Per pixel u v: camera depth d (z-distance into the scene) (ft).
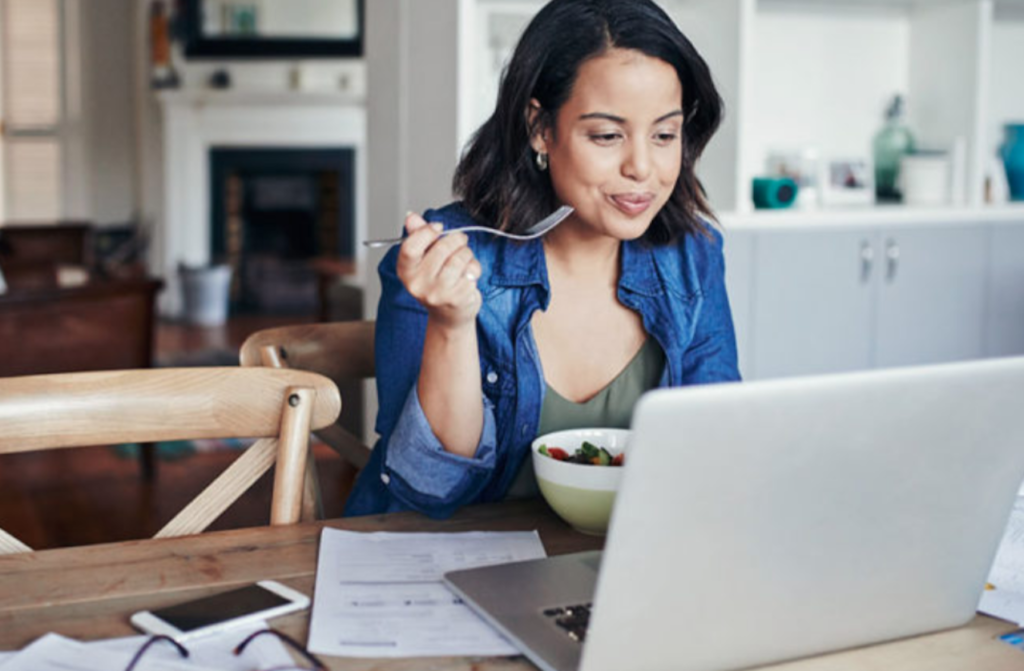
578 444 3.80
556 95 3.77
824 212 9.50
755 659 2.58
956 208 10.10
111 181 25.41
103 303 11.30
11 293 10.63
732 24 9.08
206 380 3.85
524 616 2.80
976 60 10.05
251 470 3.92
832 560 2.53
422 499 3.65
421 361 3.98
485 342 4.13
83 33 24.81
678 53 3.72
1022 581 3.14
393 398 4.03
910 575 2.68
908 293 10.00
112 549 3.35
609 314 4.27
